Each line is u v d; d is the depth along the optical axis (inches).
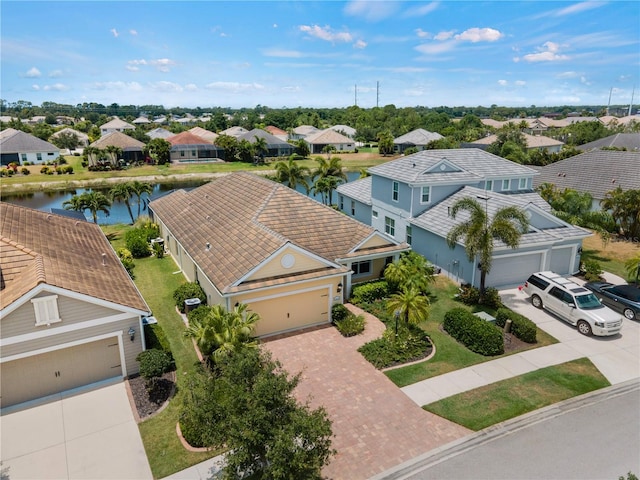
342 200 1704.0
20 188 2556.6
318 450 412.2
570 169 1833.2
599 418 584.7
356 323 827.4
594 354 743.1
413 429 565.3
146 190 1743.4
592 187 1667.1
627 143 2620.6
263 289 773.3
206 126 5772.6
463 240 983.0
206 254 916.0
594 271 1056.8
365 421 580.4
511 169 1403.8
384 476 489.7
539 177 1911.9
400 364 716.7
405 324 786.2
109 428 573.3
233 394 413.1
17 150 3132.4
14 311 585.3
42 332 608.7
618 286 931.3
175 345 775.1
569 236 1053.2
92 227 1101.7
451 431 561.6
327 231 995.3
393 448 532.4
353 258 944.9
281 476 381.7
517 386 654.5
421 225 1165.1
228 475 396.8
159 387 653.9
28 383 624.7
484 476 487.5
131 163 3289.9
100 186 2699.3
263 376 423.2
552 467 499.8
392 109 7096.5
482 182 1350.9
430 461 510.9
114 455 527.2
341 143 4077.3
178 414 599.8
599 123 4114.2
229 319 670.5
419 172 1229.7
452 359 730.2
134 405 618.5
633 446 532.7
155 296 987.3
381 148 3932.1
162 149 3312.0
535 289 920.3
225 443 422.3
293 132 5000.0
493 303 915.4
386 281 984.9
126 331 671.1
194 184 2768.2
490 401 619.5
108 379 678.5
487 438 548.1
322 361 728.3
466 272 1016.2
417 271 962.1
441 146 3437.5
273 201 1022.4
